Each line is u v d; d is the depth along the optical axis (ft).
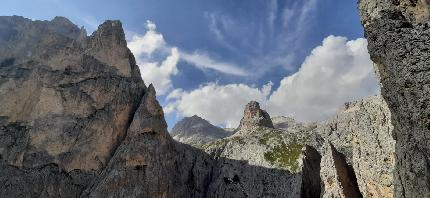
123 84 530.68
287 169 517.96
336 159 310.04
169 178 472.03
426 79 110.11
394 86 122.62
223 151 593.01
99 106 503.61
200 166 551.59
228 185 531.91
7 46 594.24
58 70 515.50
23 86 496.64
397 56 119.44
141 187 442.09
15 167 447.42
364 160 261.24
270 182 513.45
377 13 139.03
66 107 491.31
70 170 455.22
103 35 559.38
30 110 490.49
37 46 554.87
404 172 117.50
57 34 566.77
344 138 401.70
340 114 507.30
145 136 486.38
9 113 482.28
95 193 430.20
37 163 451.94
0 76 505.66
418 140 109.91
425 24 118.93
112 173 446.60
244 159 564.71
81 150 468.75
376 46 131.44
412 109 111.96
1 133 467.52
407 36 119.96
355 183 309.63
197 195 520.42
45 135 469.57
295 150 552.00
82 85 508.94
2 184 431.84
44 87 496.23
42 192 433.48
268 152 565.53
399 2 132.77
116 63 547.08
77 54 535.19
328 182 304.50
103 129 488.85
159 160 475.72
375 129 254.68
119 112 507.30
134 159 459.73
